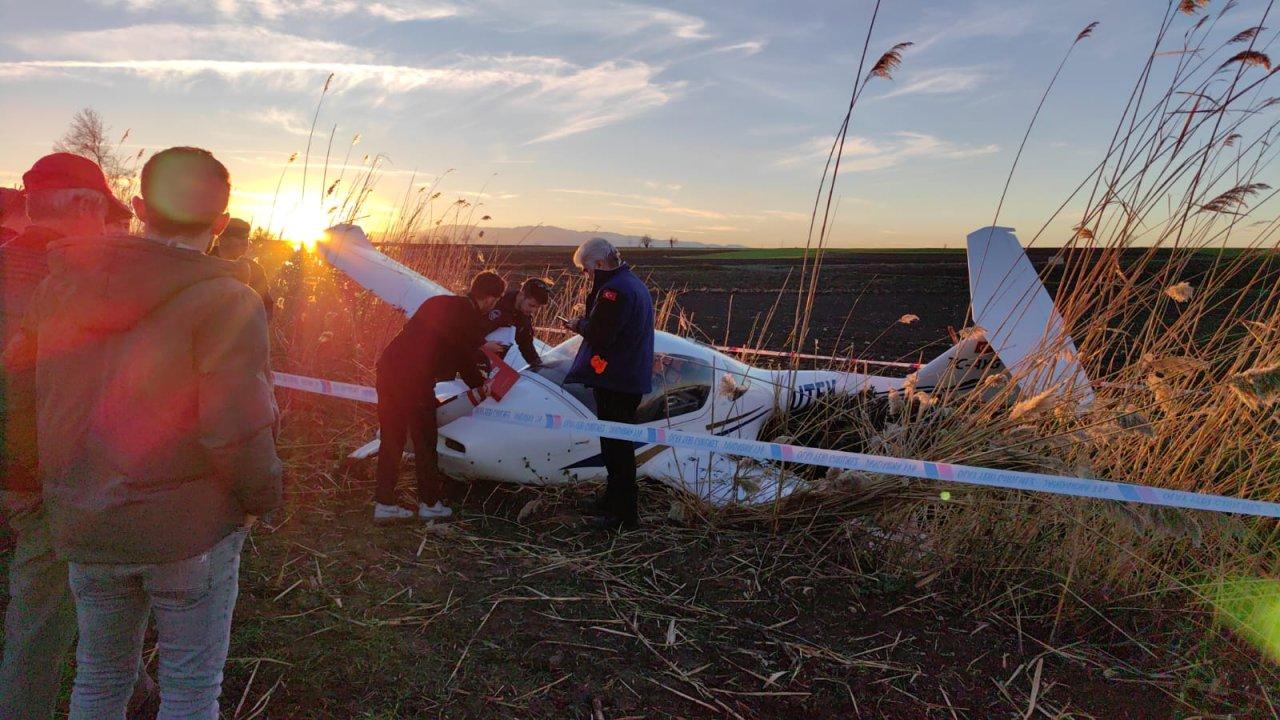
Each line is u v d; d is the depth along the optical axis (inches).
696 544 150.4
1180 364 131.3
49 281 63.7
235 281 64.6
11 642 72.6
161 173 61.8
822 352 421.7
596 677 106.7
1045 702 109.8
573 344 187.2
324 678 100.3
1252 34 146.9
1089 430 139.3
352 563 132.7
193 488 62.7
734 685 108.0
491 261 297.7
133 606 65.5
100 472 60.6
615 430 138.2
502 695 100.9
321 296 230.8
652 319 155.4
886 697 108.2
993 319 179.0
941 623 129.0
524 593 127.4
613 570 138.3
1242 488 143.0
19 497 70.4
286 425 190.5
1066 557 140.3
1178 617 135.3
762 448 131.0
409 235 288.7
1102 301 155.3
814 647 118.5
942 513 148.2
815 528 155.9
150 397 60.4
